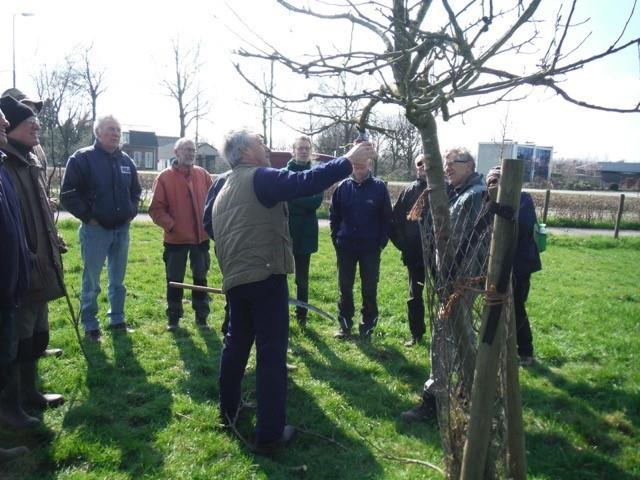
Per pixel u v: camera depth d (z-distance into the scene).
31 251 3.74
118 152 5.42
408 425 3.93
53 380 4.39
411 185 5.45
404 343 5.72
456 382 2.75
